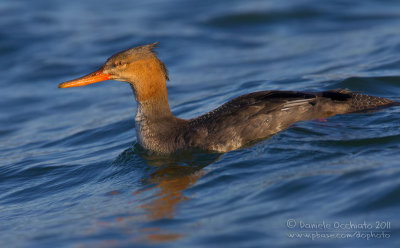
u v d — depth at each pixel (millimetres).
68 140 17578
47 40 27594
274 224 8961
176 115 17609
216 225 9258
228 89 19734
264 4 31281
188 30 28516
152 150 13820
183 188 11359
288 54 24406
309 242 8305
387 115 13125
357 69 19578
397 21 27344
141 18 30516
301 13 29750
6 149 17594
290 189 10109
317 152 11648
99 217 10656
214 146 12984
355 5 30688
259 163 11688
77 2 33938
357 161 10844
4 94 22906
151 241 9078
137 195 11570
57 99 22312
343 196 9453
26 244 9820
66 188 13367
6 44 27094
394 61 19859
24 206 12547
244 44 26672
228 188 10844
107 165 14188
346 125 12797
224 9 31047
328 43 25188
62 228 10430
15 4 33375
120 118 18641
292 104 13062
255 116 12898
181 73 23484
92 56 25594
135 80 13805
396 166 10148
